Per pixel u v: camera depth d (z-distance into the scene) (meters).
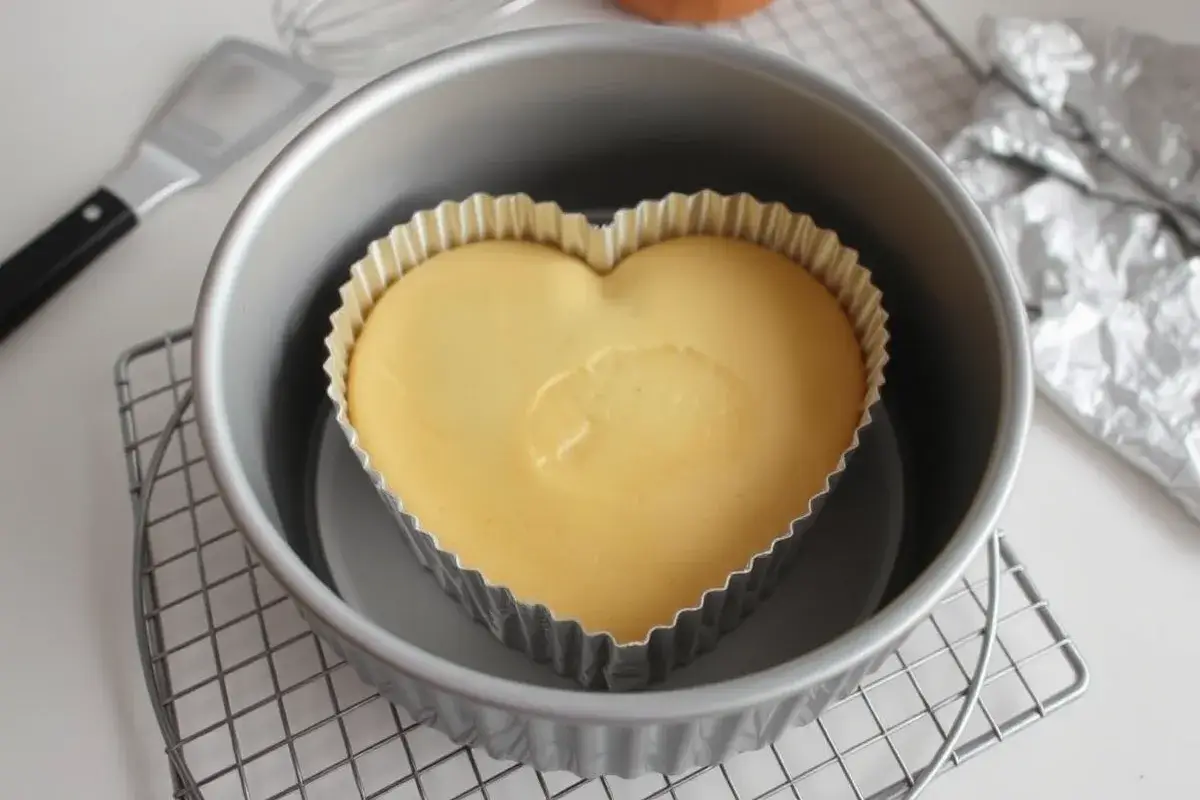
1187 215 0.47
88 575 0.42
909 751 0.40
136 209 0.47
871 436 0.43
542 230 0.42
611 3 0.52
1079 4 0.52
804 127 0.41
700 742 0.34
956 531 0.33
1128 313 0.45
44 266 0.45
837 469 0.38
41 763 0.40
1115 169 0.48
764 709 0.32
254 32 0.52
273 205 0.38
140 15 0.52
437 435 0.39
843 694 0.35
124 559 0.42
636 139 0.44
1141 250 0.46
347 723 0.40
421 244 0.42
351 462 0.43
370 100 0.39
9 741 0.40
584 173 0.45
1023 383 0.35
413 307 0.41
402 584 0.41
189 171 0.48
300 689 0.40
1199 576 0.43
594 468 0.38
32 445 0.44
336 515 0.42
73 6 0.52
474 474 0.38
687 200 0.42
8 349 0.46
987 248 0.37
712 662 0.40
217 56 0.50
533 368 0.40
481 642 0.40
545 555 0.37
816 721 0.40
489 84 0.41
